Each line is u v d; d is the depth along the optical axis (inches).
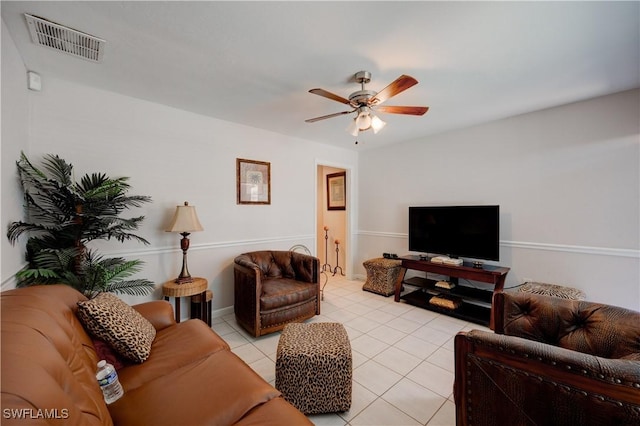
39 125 83.5
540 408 38.9
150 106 105.6
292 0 53.9
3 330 32.2
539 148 117.6
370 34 64.9
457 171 144.2
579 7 56.0
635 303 97.8
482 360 44.1
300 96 100.2
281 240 151.9
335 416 65.1
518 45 69.4
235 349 95.3
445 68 80.7
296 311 112.3
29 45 68.8
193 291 99.7
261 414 41.4
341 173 208.8
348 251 193.9
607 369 34.7
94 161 93.7
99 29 63.0
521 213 123.1
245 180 135.1
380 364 86.4
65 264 72.1
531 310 62.9
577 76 86.4
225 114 118.9
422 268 138.0
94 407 36.8
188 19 59.8
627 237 99.3
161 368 55.0
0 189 58.7
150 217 106.2
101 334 54.7
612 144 101.5
